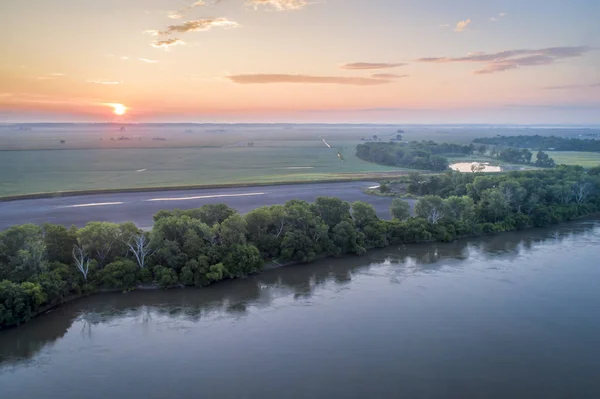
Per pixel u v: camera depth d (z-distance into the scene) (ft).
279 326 226.58
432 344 208.44
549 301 255.50
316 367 189.57
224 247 296.71
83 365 191.01
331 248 336.70
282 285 282.77
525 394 172.45
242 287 279.28
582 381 181.06
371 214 380.37
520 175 571.28
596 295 263.90
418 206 413.18
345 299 260.42
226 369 187.93
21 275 242.99
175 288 274.98
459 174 586.45
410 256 340.80
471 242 379.14
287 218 343.05
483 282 285.43
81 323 229.86
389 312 242.37
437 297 262.26
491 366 191.21
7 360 194.80
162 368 188.65
